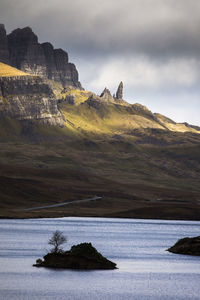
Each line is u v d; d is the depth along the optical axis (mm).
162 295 104625
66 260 126500
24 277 115000
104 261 128750
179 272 131125
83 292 103625
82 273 121062
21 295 99500
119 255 158250
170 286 113625
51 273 119875
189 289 111312
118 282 114375
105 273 123312
